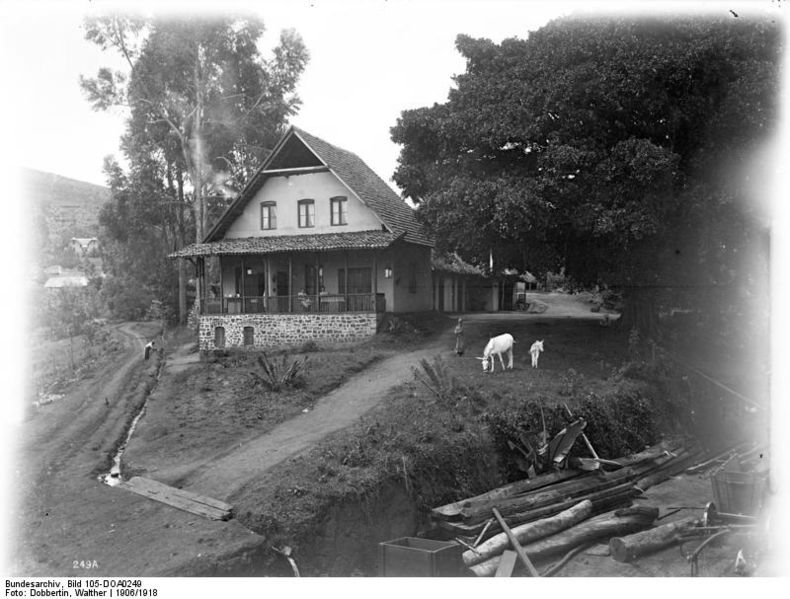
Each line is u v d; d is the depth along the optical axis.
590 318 36.41
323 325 27.34
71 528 10.67
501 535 11.87
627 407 19.28
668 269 24.25
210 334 29.41
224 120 37.72
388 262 29.00
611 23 20.98
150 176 39.34
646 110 21.31
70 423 17.66
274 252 27.92
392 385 19.17
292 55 38.84
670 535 12.45
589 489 15.13
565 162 20.59
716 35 20.23
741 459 18.11
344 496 11.44
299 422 16.61
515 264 27.88
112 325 41.34
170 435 15.98
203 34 34.97
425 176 26.55
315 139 30.97
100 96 36.31
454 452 14.00
